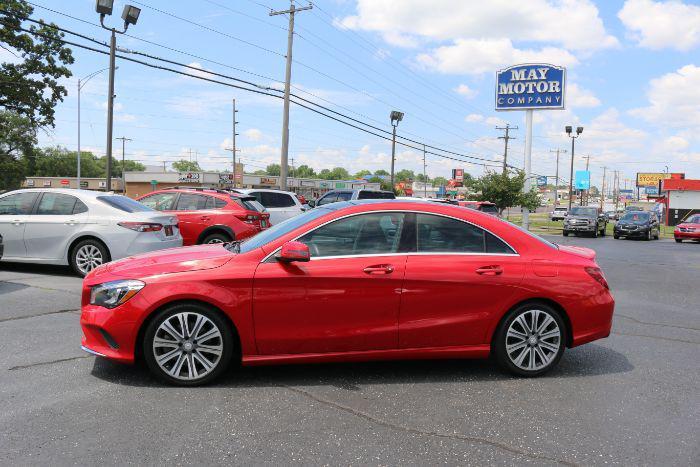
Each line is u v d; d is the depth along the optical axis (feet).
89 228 29.12
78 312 21.56
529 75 125.59
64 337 18.06
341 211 15.03
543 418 12.68
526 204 129.49
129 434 11.24
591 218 109.50
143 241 29.27
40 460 10.07
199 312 13.94
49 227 29.50
